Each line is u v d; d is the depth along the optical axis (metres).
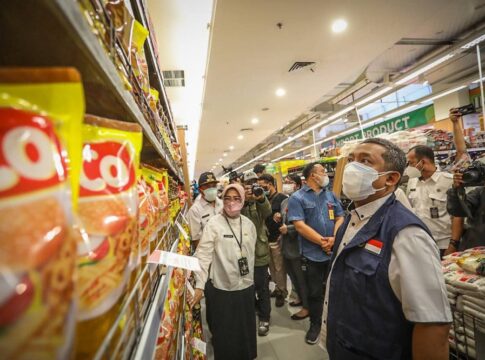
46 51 0.33
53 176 0.26
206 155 19.48
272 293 3.94
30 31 0.29
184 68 4.96
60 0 0.26
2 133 0.24
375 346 1.08
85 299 0.32
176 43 4.14
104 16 0.45
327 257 2.61
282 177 6.45
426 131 3.52
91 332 0.31
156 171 1.11
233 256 2.15
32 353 0.20
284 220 3.50
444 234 2.54
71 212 0.27
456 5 4.59
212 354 2.63
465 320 1.30
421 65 5.30
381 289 1.08
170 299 0.96
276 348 2.63
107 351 0.35
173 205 1.92
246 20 4.00
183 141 4.47
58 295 0.23
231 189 2.22
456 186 1.92
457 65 7.03
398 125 8.70
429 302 0.95
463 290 1.27
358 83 8.13
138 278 0.48
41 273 0.21
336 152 4.92
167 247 1.17
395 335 1.05
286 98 7.55
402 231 1.05
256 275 2.92
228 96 7.18
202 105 7.68
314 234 2.54
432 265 0.98
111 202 0.39
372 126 9.24
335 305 1.26
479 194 1.91
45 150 0.26
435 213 2.57
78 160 0.31
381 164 1.24
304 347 2.62
